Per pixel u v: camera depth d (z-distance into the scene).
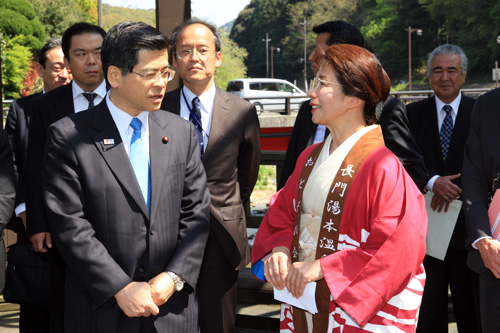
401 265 1.81
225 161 2.79
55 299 2.75
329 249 1.92
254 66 96.44
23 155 3.04
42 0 44.59
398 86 61.91
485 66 56.75
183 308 2.08
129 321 1.96
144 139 2.11
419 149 2.96
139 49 1.96
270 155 4.50
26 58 32.75
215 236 2.77
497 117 2.34
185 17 3.76
